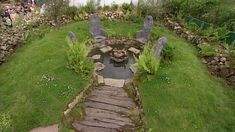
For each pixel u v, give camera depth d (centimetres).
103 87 1245
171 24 1762
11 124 1062
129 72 1373
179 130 1047
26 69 1323
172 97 1163
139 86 1218
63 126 1051
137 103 1165
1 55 1502
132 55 1504
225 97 1247
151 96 1166
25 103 1139
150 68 1249
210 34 1625
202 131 1055
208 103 1170
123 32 1661
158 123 1066
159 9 1808
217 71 1411
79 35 1606
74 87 1191
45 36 1628
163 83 1223
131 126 1066
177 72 1295
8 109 1129
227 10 1664
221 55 1468
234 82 1353
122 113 1116
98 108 1131
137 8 1822
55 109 1104
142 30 1600
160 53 1348
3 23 1761
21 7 1986
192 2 1780
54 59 1365
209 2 1758
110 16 1792
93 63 1343
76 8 1825
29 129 1048
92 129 1045
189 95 1180
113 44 1586
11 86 1252
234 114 1159
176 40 1625
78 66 1257
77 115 1094
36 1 2053
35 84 1209
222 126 1097
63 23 1755
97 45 1559
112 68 1395
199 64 1436
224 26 1602
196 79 1276
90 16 1797
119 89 1239
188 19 1780
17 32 1684
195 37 1636
